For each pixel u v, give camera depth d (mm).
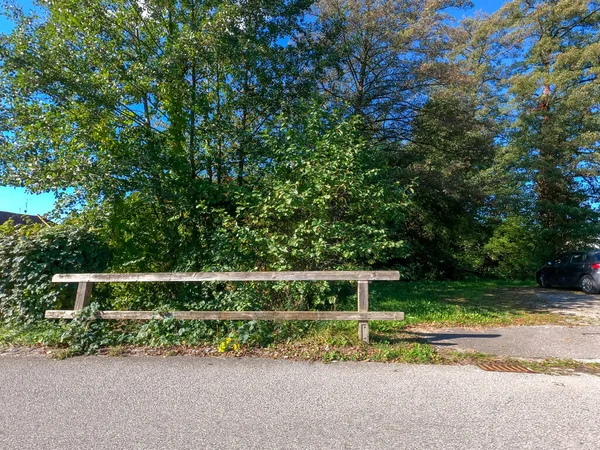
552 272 13633
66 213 8312
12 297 6586
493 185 21297
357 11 14617
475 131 16422
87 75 8484
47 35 8375
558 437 3014
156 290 7449
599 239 20328
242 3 9656
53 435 3068
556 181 20500
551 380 4273
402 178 14695
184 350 5352
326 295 6691
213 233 7859
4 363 4926
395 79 15289
